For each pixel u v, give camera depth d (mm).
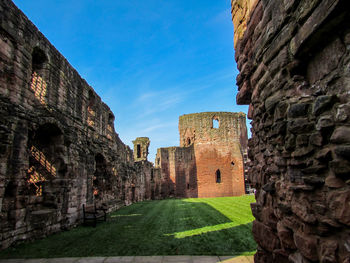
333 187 2252
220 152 33375
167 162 41469
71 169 10641
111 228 9695
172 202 23438
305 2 2623
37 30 9133
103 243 7246
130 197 24453
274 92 3420
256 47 4031
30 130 8312
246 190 33312
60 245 7113
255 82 4270
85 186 12219
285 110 3080
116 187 19000
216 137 33906
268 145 3691
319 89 2643
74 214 10547
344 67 2297
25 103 8211
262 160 4078
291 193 2902
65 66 11102
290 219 2992
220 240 7066
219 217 11555
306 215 2578
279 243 3504
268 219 3711
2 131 7078
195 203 20516
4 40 7527
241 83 5105
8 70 7605
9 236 6879
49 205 9375
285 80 3152
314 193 2527
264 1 3736
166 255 5898
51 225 8719
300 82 2934
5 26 7500
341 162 2137
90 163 13203
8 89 7539
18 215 7223
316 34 2492
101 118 16266
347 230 2129
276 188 3389
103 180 16406
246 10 4660
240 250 6039
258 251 4152
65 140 10438
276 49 3303
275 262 3465
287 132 2988
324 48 2586
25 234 7461
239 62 4980
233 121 34969
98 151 14820
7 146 7137
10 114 7445
